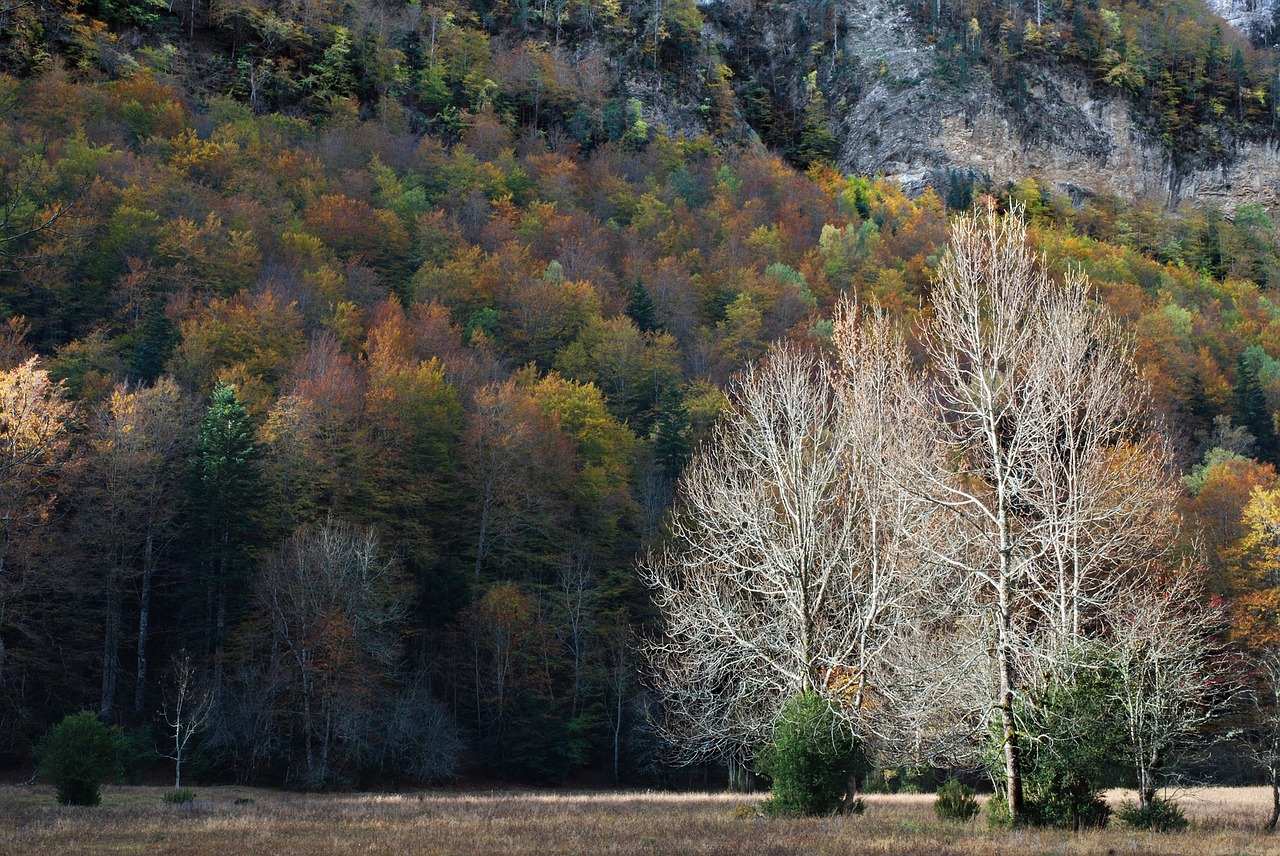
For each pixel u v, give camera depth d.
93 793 27.70
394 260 86.44
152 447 46.88
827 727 21.47
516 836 18.53
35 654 42.41
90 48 114.38
